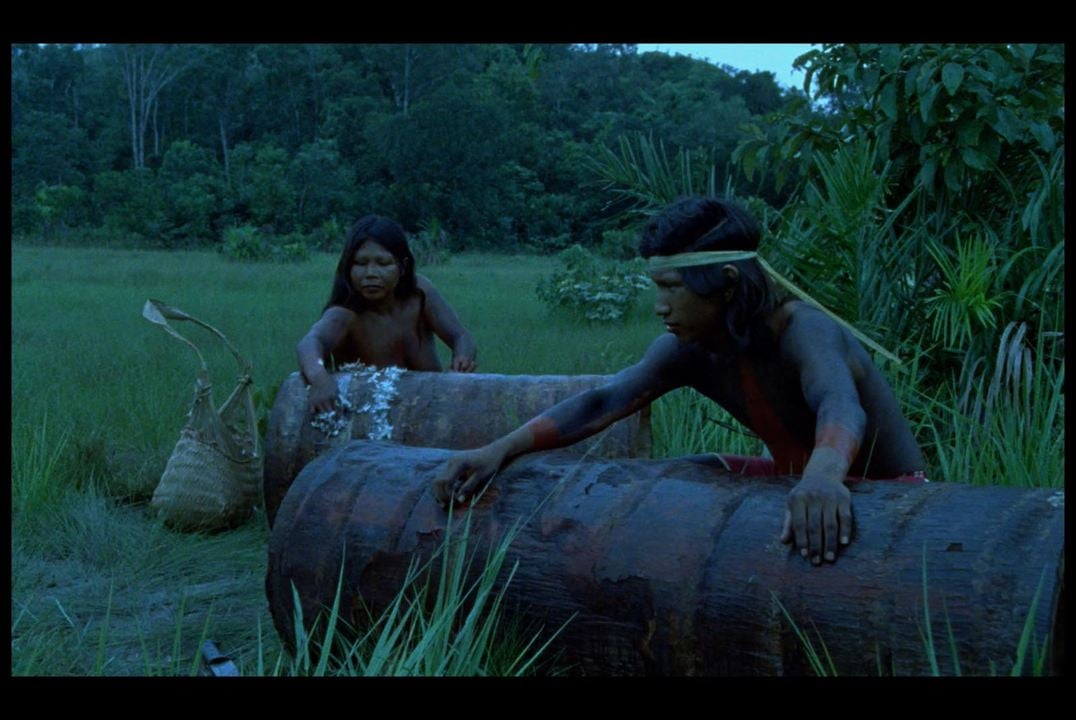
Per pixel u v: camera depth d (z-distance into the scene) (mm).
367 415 5211
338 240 56906
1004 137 5754
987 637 2539
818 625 2713
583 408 3486
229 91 97062
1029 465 4617
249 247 39000
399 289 5801
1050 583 2531
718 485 3096
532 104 84312
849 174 5500
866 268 5801
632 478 3215
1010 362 5090
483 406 5156
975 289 5289
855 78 6211
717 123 61531
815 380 3057
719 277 3117
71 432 6652
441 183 74500
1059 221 5652
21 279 23719
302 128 95438
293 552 3582
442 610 3260
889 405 3363
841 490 2787
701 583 2873
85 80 103188
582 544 3086
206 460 5516
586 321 15531
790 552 2812
